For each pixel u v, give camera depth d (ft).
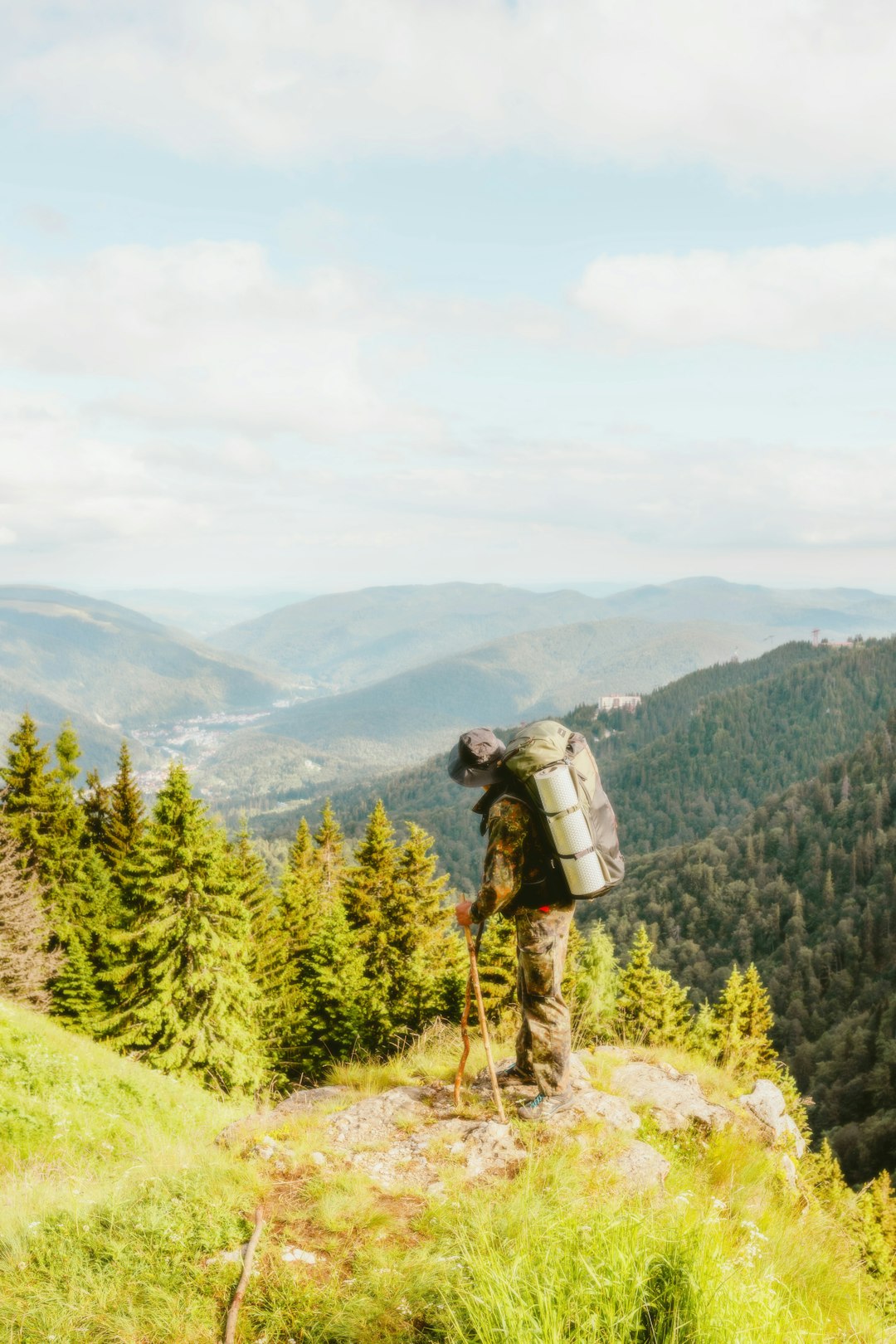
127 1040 77.15
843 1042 359.05
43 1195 13.14
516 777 13.92
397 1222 11.51
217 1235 10.97
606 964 128.57
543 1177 12.41
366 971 108.88
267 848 650.84
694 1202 12.04
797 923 510.99
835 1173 52.85
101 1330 9.34
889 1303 12.98
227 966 80.48
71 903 120.88
